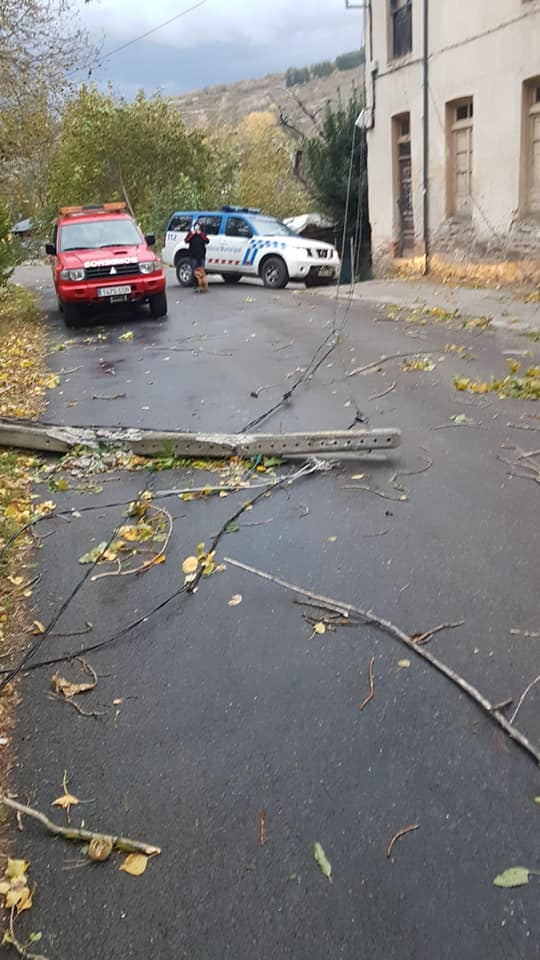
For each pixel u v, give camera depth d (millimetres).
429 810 2898
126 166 38375
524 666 3656
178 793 3062
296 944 2447
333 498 5645
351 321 13578
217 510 5574
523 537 4867
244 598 4402
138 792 3080
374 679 3639
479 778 3031
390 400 8125
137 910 2602
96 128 36938
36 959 2463
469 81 16891
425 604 4207
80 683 3771
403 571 4559
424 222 19297
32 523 5559
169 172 39562
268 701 3541
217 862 2748
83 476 6395
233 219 20906
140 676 3789
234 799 3012
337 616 4160
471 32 16516
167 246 22094
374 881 2635
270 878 2674
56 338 13758
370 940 2443
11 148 20719
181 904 2609
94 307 14820
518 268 16422
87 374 10461
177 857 2781
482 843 2750
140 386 9516
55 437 6922
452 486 5727
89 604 4469
